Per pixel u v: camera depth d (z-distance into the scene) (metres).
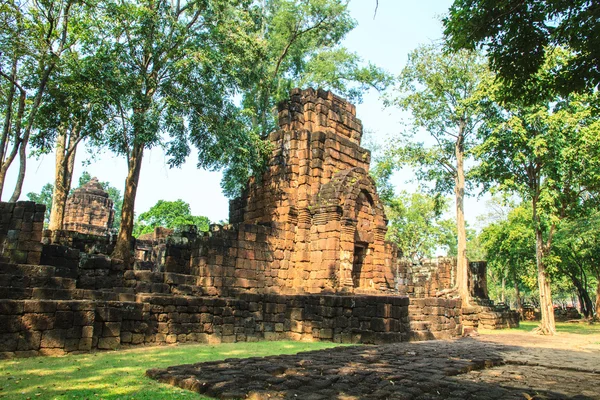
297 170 21.09
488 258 50.25
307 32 30.97
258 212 21.86
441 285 33.00
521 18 9.55
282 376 7.36
